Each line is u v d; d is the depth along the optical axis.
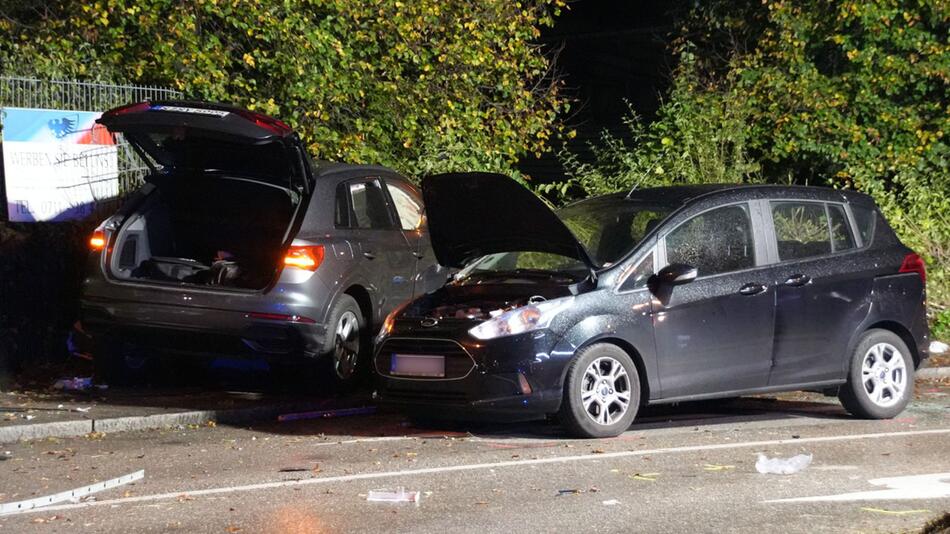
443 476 7.62
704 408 10.48
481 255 9.92
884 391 9.93
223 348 10.21
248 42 15.77
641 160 16.41
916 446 8.65
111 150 12.84
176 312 10.12
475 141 16.28
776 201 9.74
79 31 14.89
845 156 16.95
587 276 9.06
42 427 8.99
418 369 8.94
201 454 8.39
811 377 9.60
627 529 6.32
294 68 15.13
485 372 8.63
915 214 16.41
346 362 10.62
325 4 15.61
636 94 22.28
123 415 9.47
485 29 16.55
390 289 11.14
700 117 16.83
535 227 9.23
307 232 10.30
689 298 9.12
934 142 17.11
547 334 8.70
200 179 10.87
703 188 9.80
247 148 10.31
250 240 11.19
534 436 9.03
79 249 12.16
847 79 17.52
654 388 9.00
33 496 7.14
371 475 7.65
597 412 8.89
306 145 15.36
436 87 16.25
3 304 11.52
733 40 18.91
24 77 13.15
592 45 23.17
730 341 9.26
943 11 17.28
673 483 7.40
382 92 15.86
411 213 11.85
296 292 10.09
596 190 16.31
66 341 11.95
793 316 9.51
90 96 13.40
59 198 12.52
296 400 10.36
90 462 8.12
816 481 7.46
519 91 16.92
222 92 14.94
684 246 9.27
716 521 6.48
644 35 22.09
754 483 7.40
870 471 7.76
